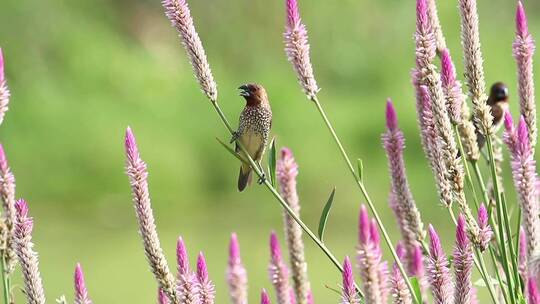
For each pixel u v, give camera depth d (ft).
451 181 15.99
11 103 71.31
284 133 71.36
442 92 16.08
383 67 82.64
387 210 65.62
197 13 88.53
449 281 14.73
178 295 15.19
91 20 84.07
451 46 75.15
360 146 71.00
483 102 16.22
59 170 68.23
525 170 15.70
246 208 66.44
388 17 85.66
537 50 70.18
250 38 87.56
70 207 67.10
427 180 64.64
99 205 67.62
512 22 81.87
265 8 88.33
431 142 16.30
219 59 86.12
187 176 68.85
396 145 17.70
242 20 88.12
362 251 13.87
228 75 83.87
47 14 78.07
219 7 88.53
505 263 15.43
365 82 82.58
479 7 82.17
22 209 16.16
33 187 67.82
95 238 57.88
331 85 82.99
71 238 57.72
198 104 75.10
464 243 14.71
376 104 75.92
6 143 69.00
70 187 67.77
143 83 76.59
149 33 90.89
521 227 16.89
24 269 16.19
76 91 75.25
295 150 70.08
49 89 74.49
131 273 46.83
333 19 84.94
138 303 40.42
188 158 69.67
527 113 16.94
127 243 56.03
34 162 68.13
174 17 16.55
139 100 74.90
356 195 67.51
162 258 15.79
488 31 79.51
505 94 20.70
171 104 74.95
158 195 67.51
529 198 15.71
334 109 74.64
